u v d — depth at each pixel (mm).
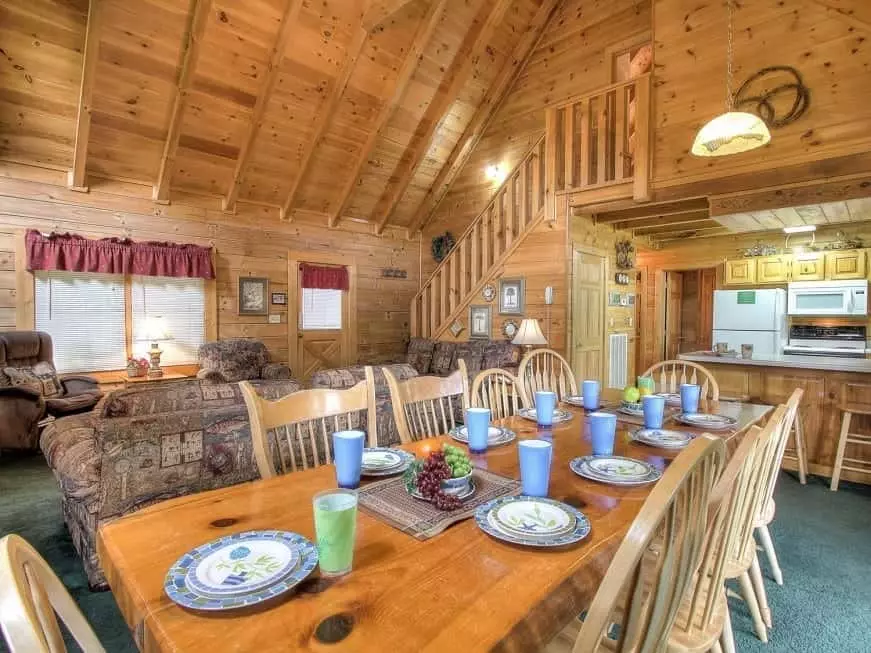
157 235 5188
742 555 1517
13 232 4391
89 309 4867
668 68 4152
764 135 2719
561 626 776
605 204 4684
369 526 1022
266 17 4395
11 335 4184
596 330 5664
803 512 2992
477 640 667
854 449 3572
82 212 4727
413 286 7750
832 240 5719
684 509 782
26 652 484
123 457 1969
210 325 5590
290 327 6297
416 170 6617
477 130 6746
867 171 3283
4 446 3932
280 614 724
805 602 2059
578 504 1151
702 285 8289
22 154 4391
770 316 5988
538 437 1761
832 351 5582
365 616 719
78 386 4562
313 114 5383
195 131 4938
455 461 1201
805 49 3492
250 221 5906
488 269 5984
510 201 5785
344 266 6883
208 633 680
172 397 2174
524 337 4785
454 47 5605
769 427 1298
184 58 4230
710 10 3914
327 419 2438
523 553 912
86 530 2082
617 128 4547
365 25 4457
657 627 804
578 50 5941
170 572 812
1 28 3705
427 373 6191
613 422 1472
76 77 4141
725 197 3939
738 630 1894
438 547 933
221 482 2166
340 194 6449
